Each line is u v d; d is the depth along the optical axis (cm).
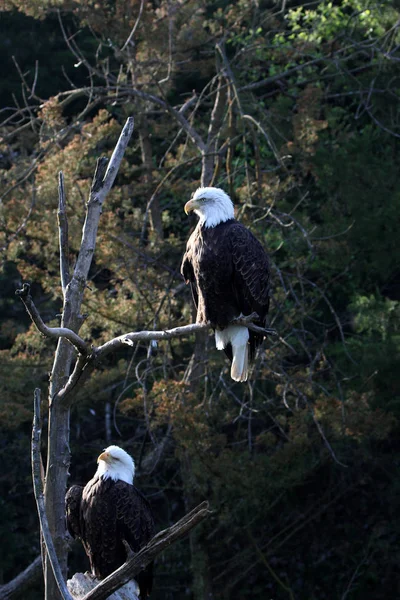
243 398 1612
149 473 1605
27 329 1928
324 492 1870
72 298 832
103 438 2072
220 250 859
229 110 1485
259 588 1891
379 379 1634
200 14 1748
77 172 1522
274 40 1812
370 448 1859
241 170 1742
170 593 1892
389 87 1961
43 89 2245
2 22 2253
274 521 1870
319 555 1933
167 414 1374
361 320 1655
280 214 1586
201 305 893
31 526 1917
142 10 1560
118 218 1559
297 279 1577
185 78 2092
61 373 832
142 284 1519
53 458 823
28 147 1912
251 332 901
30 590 1714
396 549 1875
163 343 1548
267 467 1451
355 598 1888
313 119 1612
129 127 864
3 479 1861
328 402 1426
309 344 1830
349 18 1784
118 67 2366
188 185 1692
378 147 2069
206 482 1488
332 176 1783
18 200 1534
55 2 1636
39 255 1520
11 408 1485
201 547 1634
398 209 1709
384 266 1758
